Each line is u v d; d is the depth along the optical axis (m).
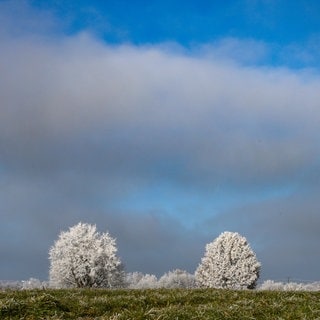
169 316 15.77
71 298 19.31
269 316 16.62
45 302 17.14
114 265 59.09
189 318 15.75
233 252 66.31
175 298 20.25
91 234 58.88
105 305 18.14
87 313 17.23
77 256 56.97
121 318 15.83
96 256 57.25
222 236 67.94
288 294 22.00
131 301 19.00
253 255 66.75
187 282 76.25
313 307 17.75
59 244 58.19
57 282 56.91
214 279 65.81
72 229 59.09
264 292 22.69
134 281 77.75
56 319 15.60
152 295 20.88
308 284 56.94
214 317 15.99
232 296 21.28
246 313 16.62
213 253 67.19
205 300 20.62
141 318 15.69
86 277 57.41
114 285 58.50
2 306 16.09
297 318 16.45
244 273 65.19
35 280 55.66
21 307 16.42
